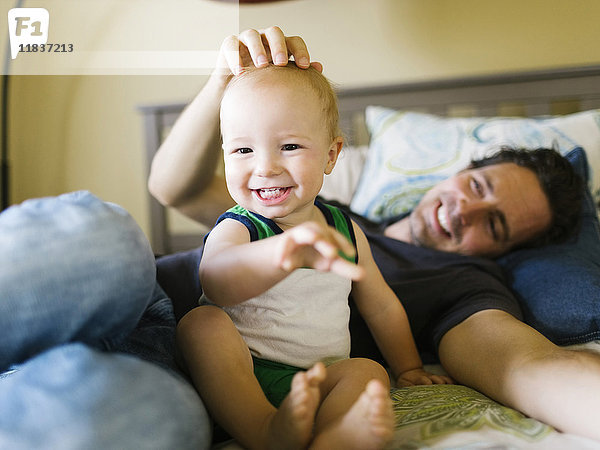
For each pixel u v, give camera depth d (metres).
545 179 1.27
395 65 2.05
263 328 0.77
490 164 1.35
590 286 1.04
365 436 0.54
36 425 0.48
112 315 0.57
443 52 2.02
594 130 1.47
